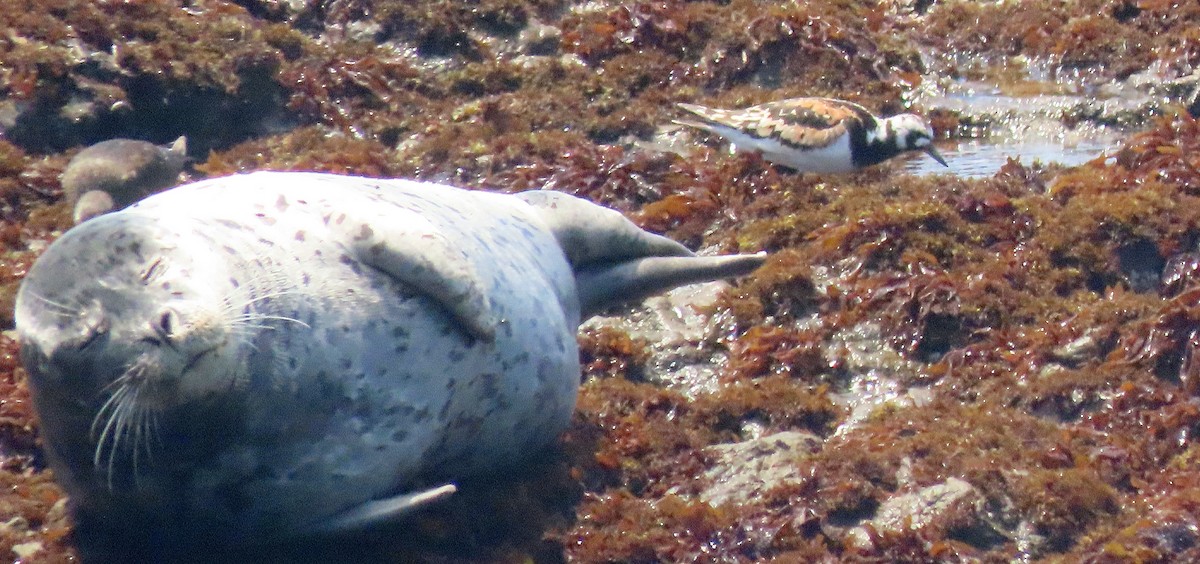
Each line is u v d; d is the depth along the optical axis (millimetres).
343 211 20828
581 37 45094
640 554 21781
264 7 45000
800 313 30000
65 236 18953
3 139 35812
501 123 39812
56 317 17938
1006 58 48625
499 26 45312
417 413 20672
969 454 23625
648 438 24594
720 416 25953
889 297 29578
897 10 52219
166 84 38719
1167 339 27391
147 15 40219
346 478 20031
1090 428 25500
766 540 21859
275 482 19547
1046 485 22719
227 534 20094
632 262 27359
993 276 30031
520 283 22938
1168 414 25547
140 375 17656
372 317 20234
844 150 36250
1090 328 28375
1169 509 22422
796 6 47375
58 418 18531
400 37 44406
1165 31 48312
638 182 36188
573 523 22609
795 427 25969
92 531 20578
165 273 18375
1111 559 21547
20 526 20656
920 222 31875
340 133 39656
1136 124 43344
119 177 31688
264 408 19062
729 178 36156
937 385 27547
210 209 20219
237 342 18594
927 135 37375
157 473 18984
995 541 22094
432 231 21047
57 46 38250
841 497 22578
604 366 28000
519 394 22359
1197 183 34188
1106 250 31281
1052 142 42469
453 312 20828
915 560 21547
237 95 39625
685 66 44312
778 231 33000
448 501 22250
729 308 29812
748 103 42812
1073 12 50125
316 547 20922
